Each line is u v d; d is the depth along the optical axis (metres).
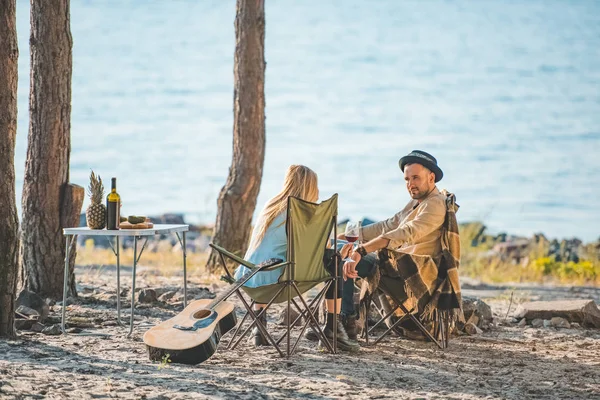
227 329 18.72
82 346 18.41
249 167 34.38
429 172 20.41
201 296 25.72
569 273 44.09
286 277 18.12
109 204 20.14
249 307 18.44
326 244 18.70
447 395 15.61
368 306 20.19
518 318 24.78
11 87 18.47
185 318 18.03
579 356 19.95
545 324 24.05
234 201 34.25
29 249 24.34
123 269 37.22
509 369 18.20
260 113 34.41
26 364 16.22
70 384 14.91
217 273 33.31
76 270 35.72
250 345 19.50
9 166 18.48
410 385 16.31
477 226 53.41
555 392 16.28
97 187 20.47
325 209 18.31
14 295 18.86
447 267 20.02
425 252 20.11
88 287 27.19
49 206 24.17
